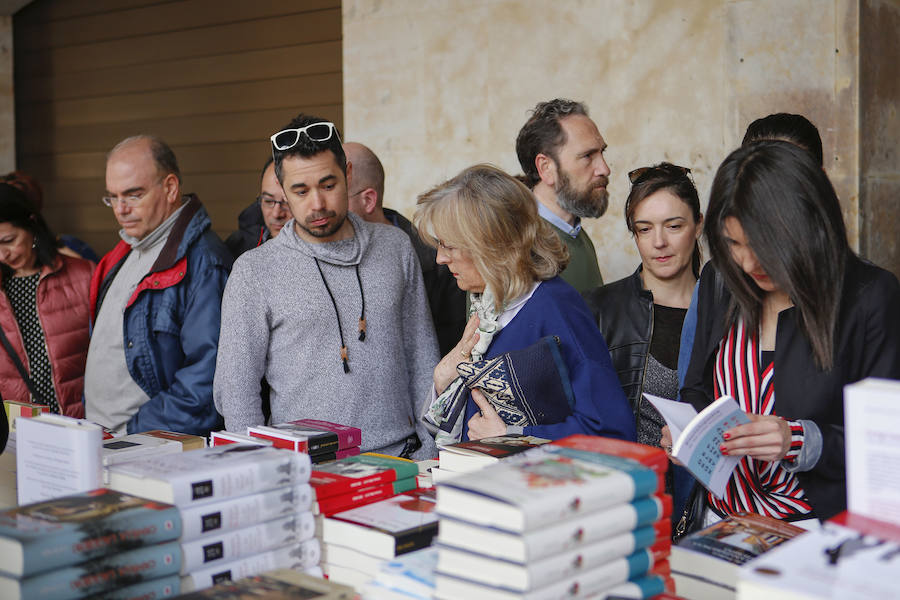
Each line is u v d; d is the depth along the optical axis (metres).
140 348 2.87
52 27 6.44
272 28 5.39
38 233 3.49
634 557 1.33
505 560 1.20
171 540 1.37
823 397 1.85
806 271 1.77
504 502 1.19
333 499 1.63
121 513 1.33
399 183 4.75
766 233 1.77
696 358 2.13
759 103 3.72
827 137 3.58
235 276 2.57
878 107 3.68
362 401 2.60
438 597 1.28
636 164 4.05
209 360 2.78
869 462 1.12
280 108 5.40
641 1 3.97
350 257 2.64
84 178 6.41
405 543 1.50
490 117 4.44
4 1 6.36
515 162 4.39
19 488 1.70
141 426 2.78
